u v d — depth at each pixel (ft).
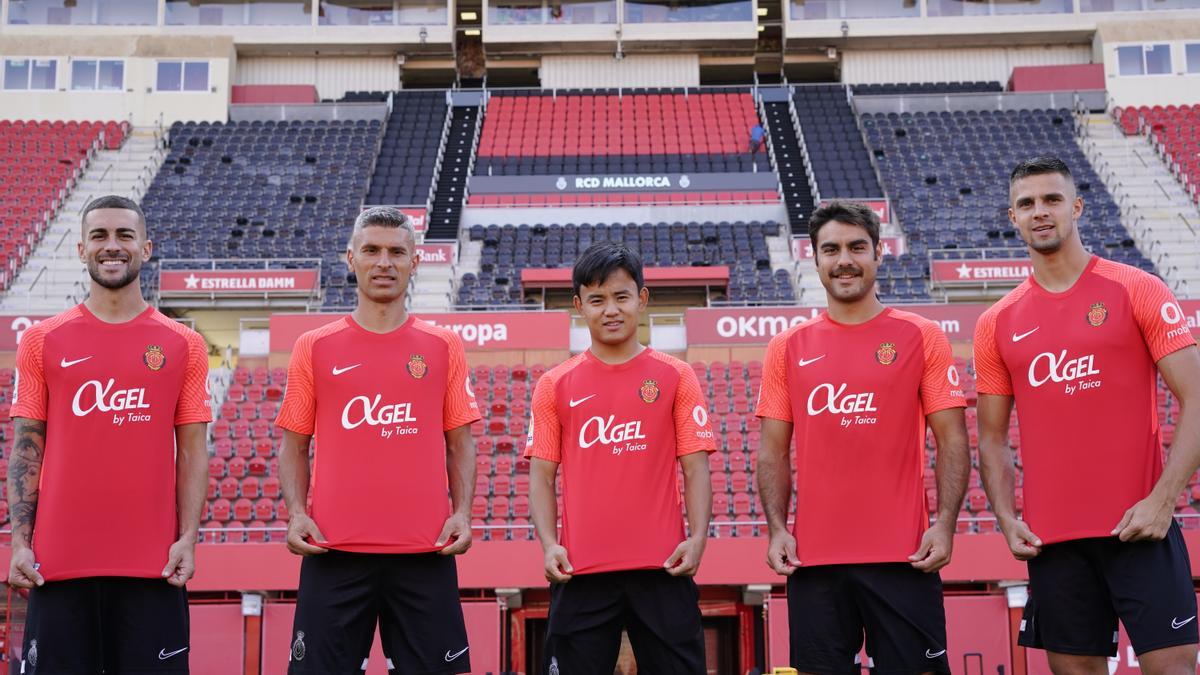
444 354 13.46
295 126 75.66
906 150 72.43
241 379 44.73
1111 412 11.96
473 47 86.12
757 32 80.48
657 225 66.64
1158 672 11.33
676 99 81.97
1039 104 76.95
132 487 12.62
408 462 12.80
